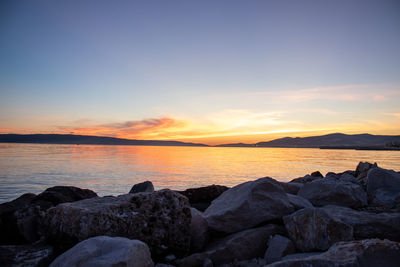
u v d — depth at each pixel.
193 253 5.05
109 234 4.10
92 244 3.22
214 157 161.75
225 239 5.03
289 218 4.97
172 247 4.68
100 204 4.56
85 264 2.91
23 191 33.78
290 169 76.06
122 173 61.88
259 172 67.19
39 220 5.39
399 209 6.32
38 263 3.80
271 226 5.24
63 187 8.59
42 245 4.34
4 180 45.84
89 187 38.91
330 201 6.96
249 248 4.83
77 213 4.14
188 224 4.94
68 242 4.07
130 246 3.05
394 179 8.05
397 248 2.94
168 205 4.87
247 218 5.41
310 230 4.46
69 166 79.31
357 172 12.96
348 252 3.04
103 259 2.92
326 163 102.44
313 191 7.35
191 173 64.00
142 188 10.22
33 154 155.25
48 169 68.25
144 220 4.51
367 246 3.02
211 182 46.44
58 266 3.08
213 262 4.55
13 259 3.78
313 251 4.36
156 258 4.54
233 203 5.69
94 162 100.12
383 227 4.56
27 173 57.91
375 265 2.85
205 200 8.62
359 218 4.89
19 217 5.29
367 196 7.88
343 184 7.29
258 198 5.62
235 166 89.19
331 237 4.21
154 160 121.38
